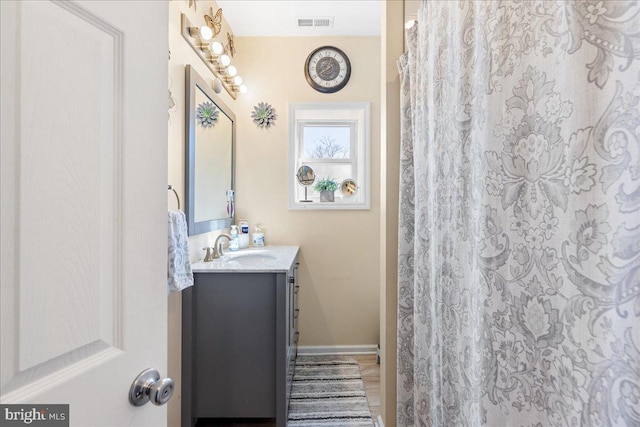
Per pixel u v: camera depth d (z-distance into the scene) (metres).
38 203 0.38
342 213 2.52
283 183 2.49
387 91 1.43
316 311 2.51
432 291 1.03
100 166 0.45
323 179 2.73
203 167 1.80
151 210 0.55
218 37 2.11
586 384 0.49
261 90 2.49
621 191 0.45
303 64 2.49
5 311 0.35
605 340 0.46
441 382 0.95
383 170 1.50
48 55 0.39
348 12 2.19
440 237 0.95
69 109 0.41
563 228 0.53
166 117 0.59
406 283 1.29
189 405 1.50
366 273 2.52
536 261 0.59
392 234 1.43
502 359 0.65
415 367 1.16
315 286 2.51
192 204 1.62
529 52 0.60
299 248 2.50
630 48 0.44
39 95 0.38
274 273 1.54
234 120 2.41
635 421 0.43
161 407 0.57
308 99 2.50
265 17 2.24
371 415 1.74
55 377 0.40
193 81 1.62
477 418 0.73
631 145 0.44
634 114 0.43
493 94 0.68
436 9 0.97
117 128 0.48
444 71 0.94
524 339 0.61
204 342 1.55
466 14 0.80
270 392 1.56
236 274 1.55
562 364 0.53
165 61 0.59
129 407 0.50
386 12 1.42
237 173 2.48
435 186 0.98
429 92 1.05
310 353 2.49
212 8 1.99
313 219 2.51
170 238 1.19
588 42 0.48
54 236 0.39
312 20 2.29
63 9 0.40
